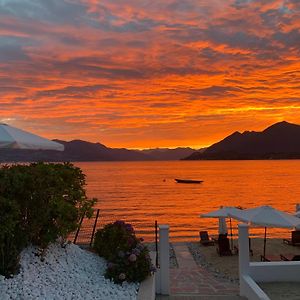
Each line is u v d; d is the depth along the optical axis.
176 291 10.02
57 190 7.50
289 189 77.31
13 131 8.16
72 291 6.77
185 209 50.44
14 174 6.88
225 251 15.84
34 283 6.60
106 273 7.62
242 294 9.16
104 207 52.91
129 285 7.39
